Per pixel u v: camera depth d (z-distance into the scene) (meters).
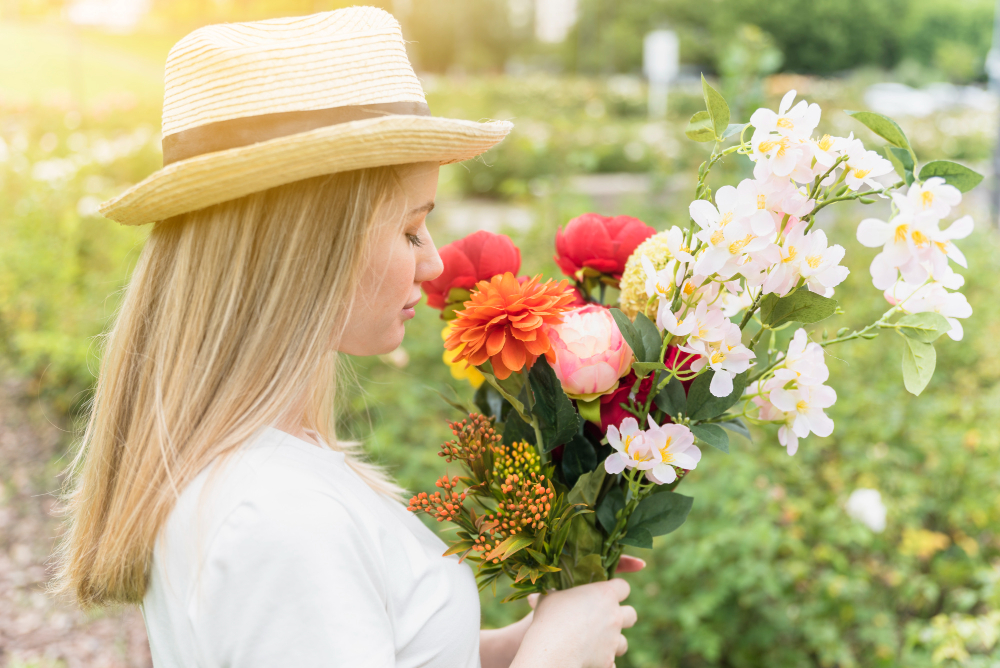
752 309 0.91
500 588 2.34
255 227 0.85
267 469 0.80
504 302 0.88
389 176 0.87
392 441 2.85
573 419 0.92
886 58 37.81
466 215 6.16
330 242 0.85
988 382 3.59
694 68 35.16
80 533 0.94
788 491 2.59
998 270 4.70
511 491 0.91
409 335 3.48
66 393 3.92
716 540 2.16
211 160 0.79
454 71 40.12
